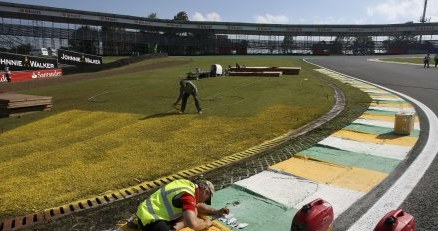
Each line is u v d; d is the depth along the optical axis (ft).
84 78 109.19
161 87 73.97
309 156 25.52
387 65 124.47
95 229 16.67
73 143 34.19
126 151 30.04
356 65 127.34
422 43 268.62
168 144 31.50
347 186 20.29
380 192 19.42
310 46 280.72
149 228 13.14
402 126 30.55
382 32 266.16
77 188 22.43
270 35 276.41
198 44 263.29
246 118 40.45
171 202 13.29
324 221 13.10
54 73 120.26
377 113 40.55
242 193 19.67
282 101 50.60
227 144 30.83
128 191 21.25
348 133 31.71
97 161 27.84
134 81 89.15
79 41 225.76
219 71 90.99
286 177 21.72
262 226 16.06
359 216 16.88
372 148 27.12
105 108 52.54
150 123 40.16
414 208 17.53
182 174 23.59
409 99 50.11
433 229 15.65
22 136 39.14
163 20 242.99
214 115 42.73
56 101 64.80
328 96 54.24
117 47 238.48
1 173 26.35
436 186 19.93
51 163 27.96
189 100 55.16
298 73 92.32
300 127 35.83
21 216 18.83
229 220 16.61
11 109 50.34
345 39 283.59
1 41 199.93
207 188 14.08
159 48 253.44
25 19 205.77
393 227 11.46
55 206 20.01
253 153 27.37
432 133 30.78
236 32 262.67
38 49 208.74
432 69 103.55
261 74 88.02
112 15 222.69
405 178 21.18
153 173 24.47
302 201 18.47
